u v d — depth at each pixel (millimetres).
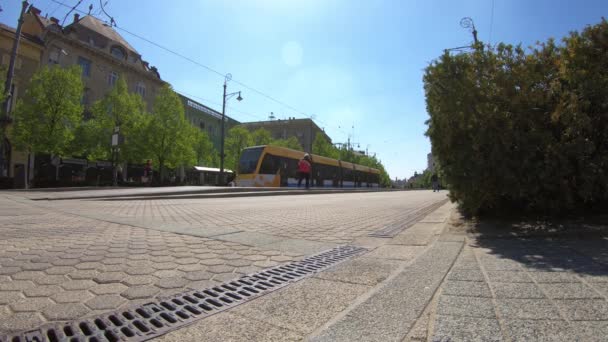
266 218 6688
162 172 32312
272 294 2303
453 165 5266
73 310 2020
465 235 4426
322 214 7516
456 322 1715
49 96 21875
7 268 2895
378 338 1578
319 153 57250
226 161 41906
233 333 1724
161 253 3502
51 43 30156
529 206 5078
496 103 4848
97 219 6320
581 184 4566
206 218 6625
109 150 26672
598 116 4527
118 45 37031
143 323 1862
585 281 2352
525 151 4617
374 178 41812
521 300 2012
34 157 27578
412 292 2182
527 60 4840
